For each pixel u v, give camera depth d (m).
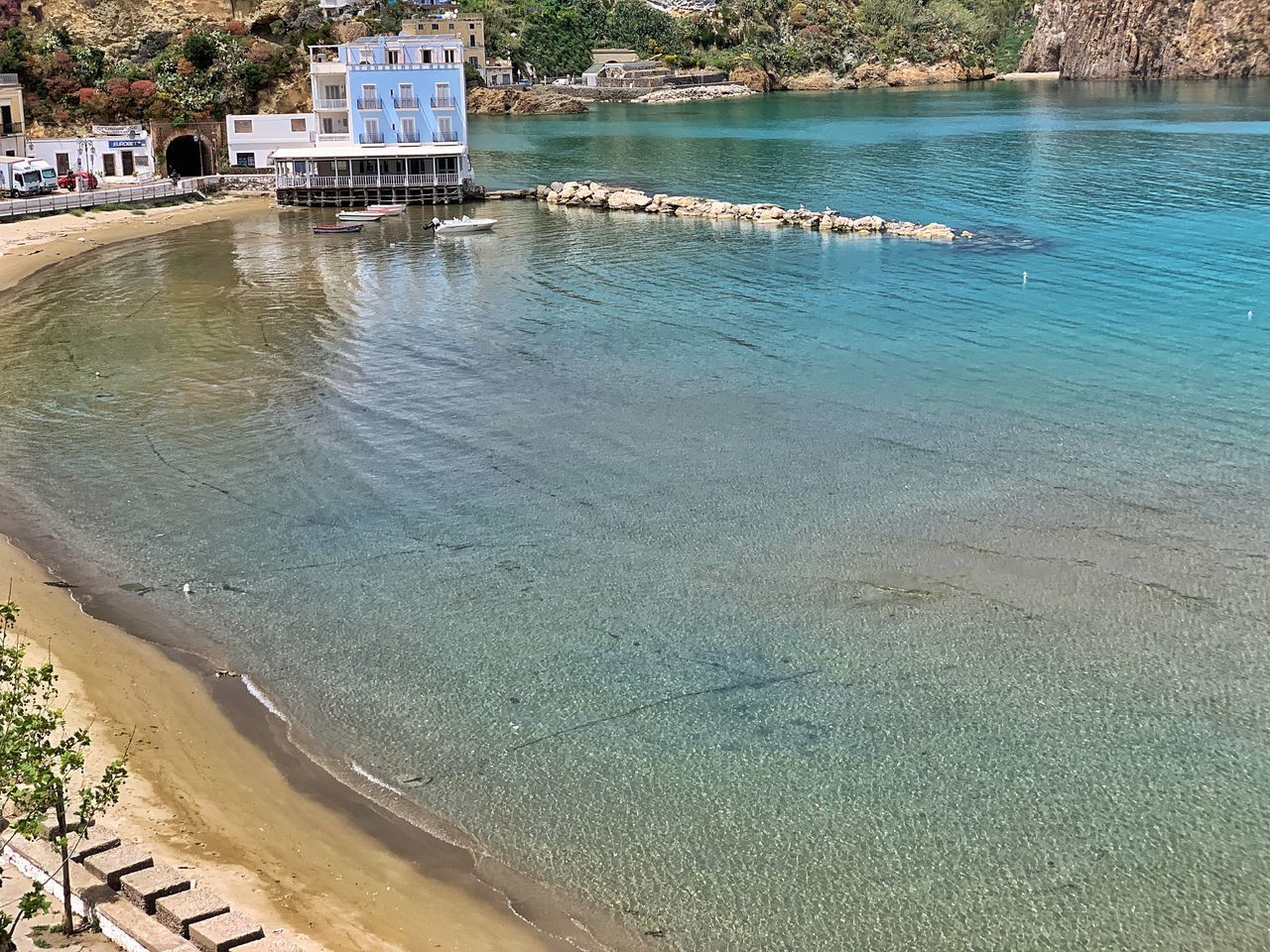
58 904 17.88
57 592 30.66
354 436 41.50
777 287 62.81
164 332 56.19
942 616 28.75
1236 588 29.78
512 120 182.00
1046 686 25.81
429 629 28.77
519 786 22.91
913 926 19.27
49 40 122.31
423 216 91.00
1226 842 21.02
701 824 21.73
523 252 74.88
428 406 44.50
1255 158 110.12
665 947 18.91
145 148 104.00
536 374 48.00
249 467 38.97
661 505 35.22
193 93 120.12
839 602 29.48
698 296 61.09
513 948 18.70
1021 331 52.56
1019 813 21.83
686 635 28.16
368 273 69.50
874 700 25.41
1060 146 125.56
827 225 80.69
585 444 40.16
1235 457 37.59
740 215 86.44
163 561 32.50
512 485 36.97
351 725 25.02
